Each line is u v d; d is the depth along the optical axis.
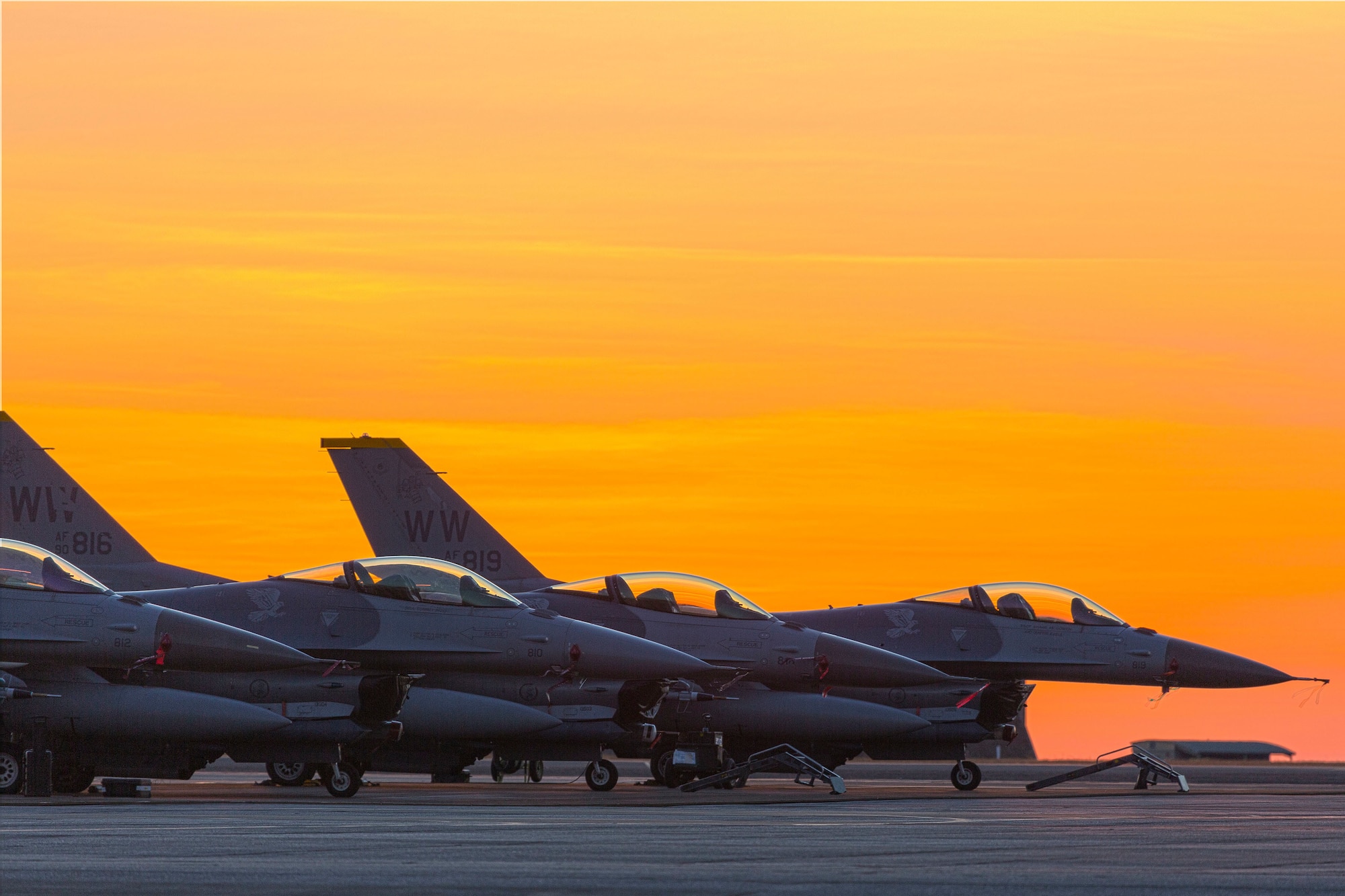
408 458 117.38
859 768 158.00
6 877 36.72
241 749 82.69
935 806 70.25
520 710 90.31
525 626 88.81
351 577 89.88
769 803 73.31
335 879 36.59
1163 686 102.44
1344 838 49.47
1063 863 40.66
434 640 88.06
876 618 104.38
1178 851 44.44
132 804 69.81
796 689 96.75
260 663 80.50
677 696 95.12
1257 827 55.12
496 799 76.44
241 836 49.22
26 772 76.81
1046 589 105.06
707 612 97.38
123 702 79.19
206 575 111.31
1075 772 89.56
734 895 33.78
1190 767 150.75
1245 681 101.81
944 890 34.72
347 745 83.31
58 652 77.88
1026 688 102.81
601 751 93.19
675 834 50.62
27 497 110.44
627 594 98.06
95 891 34.16
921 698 100.81
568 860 41.25
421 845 45.75
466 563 115.56
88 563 110.12
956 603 104.56
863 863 40.53
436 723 90.12
